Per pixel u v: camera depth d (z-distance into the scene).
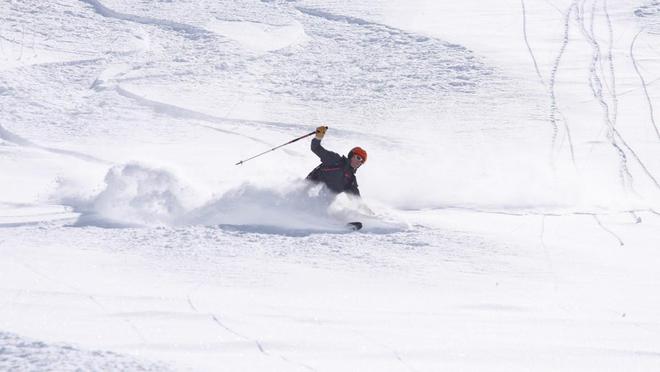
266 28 95.00
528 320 21.55
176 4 103.94
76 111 66.31
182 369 12.59
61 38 88.31
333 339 17.36
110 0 103.94
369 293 24.25
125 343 15.52
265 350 15.88
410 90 73.25
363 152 35.91
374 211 38.03
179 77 77.00
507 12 101.88
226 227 34.06
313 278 26.06
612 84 75.06
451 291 25.20
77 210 37.16
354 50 87.31
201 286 23.84
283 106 68.75
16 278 23.48
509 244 32.66
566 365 16.70
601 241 34.81
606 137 60.09
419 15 100.75
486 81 75.69
